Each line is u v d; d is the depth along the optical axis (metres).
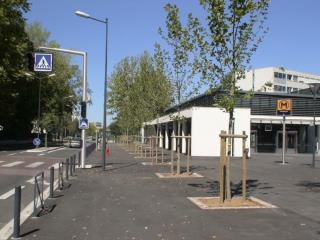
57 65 72.56
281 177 21.34
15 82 48.06
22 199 13.86
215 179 19.66
